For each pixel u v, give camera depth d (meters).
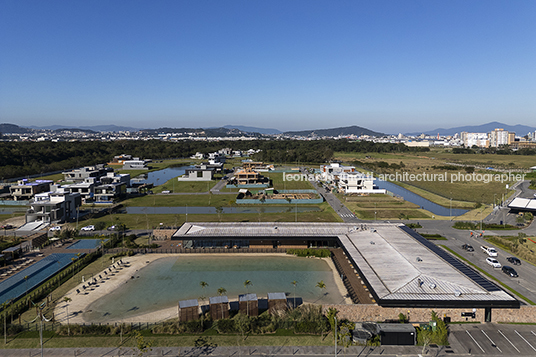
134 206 154.00
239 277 76.44
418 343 51.00
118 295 67.44
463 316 56.56
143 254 91.12
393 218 128.62
